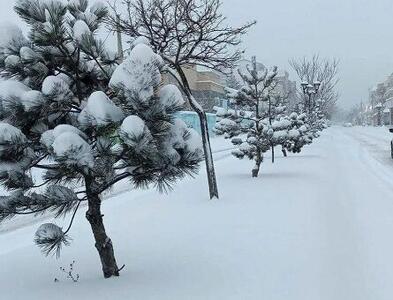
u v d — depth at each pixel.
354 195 9.02
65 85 3.86
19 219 8.97
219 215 7.41
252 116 13.73
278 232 6.06
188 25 9.13
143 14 8.89
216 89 59.50
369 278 4.29
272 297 3.82
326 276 4.33
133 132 3.45
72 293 4.04
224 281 4.22
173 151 3.91
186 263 4.84
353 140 35.34
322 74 37.50
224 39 9.48
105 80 4.35
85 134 3.81
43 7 4.03
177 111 3.89
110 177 4.01
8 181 3.75
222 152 25.31
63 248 5.97
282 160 17.77
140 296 3.88
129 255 5.29
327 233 5.96
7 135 3.58
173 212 7.95
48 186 4.16
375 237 5.74
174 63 9.09
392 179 12.12
